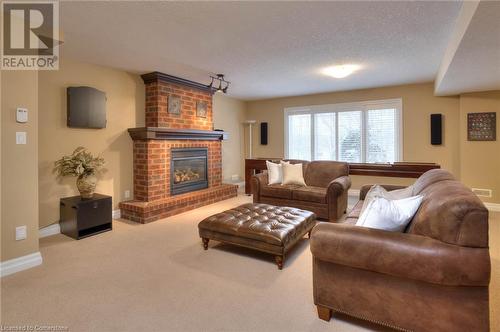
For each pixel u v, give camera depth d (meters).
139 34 2.96
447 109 5.11
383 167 4.55
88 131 3.91
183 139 4.94
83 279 2.33
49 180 3.50
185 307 1.95
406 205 1.78
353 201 5.44
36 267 2.55
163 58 3.76
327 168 4.52
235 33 2.95
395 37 3.08
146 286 2.22
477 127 4.74
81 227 3.34
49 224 3.50
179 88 4.93
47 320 1.79
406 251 1.49
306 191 4.15
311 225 3.09
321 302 1.79
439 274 1.40
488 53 2.85
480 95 4.72
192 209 4.77
